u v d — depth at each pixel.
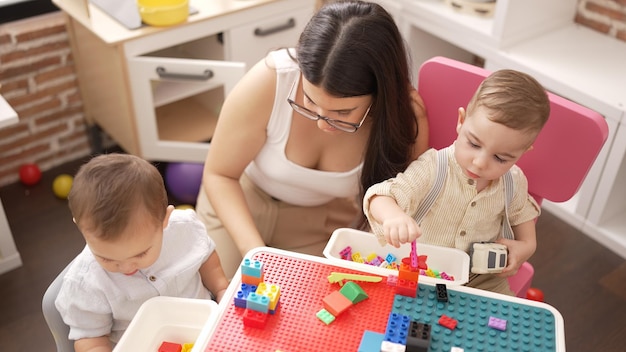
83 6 1.99
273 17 2.24
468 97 1.34
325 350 0.90
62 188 2.32
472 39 2.22
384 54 1.15
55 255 2.11
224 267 1.45
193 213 1.30
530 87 1.11
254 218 1.51
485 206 1.26
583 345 1.87
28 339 1.84
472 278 1.31
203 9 2.11
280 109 1.34
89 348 1.14
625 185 2.14
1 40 2.16
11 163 2.40
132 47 1.99
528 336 0.93
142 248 1.08
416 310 0.97
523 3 2.10
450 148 1.26
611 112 1.93
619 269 2.13
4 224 1.97
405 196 1.20
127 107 2.11
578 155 1.25
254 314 0.93
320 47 1.12
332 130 1.23
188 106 2.42
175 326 1.04
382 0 2.46
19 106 2.31
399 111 1.26
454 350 0.89
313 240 1.52
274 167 1.42
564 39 2.23
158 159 2.27
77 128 2.51
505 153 1.11
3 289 1.99
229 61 2.24
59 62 2.32
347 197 1.52
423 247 1.20
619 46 2.21
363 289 1.00
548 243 2.21
